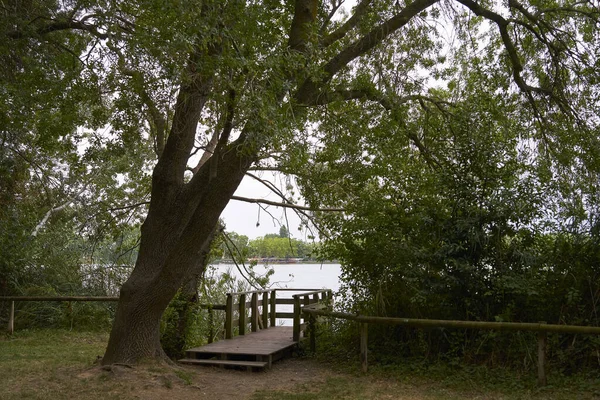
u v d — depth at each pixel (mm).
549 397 7328
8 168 14695
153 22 8359
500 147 9398
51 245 16172
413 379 8477
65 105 9203
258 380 8820
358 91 10281
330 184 12141
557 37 11156
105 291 15633
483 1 11531
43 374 8656
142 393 7676
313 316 10836
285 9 9844
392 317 9508
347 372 9148
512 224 9016
